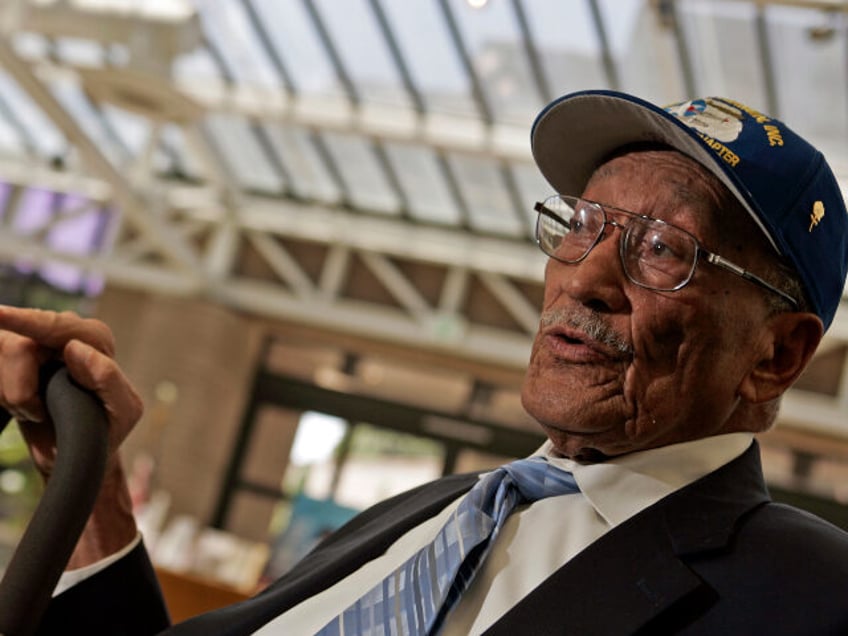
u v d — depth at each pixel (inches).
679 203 49.4
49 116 420.2
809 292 50.3
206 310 526.0
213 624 52.8
